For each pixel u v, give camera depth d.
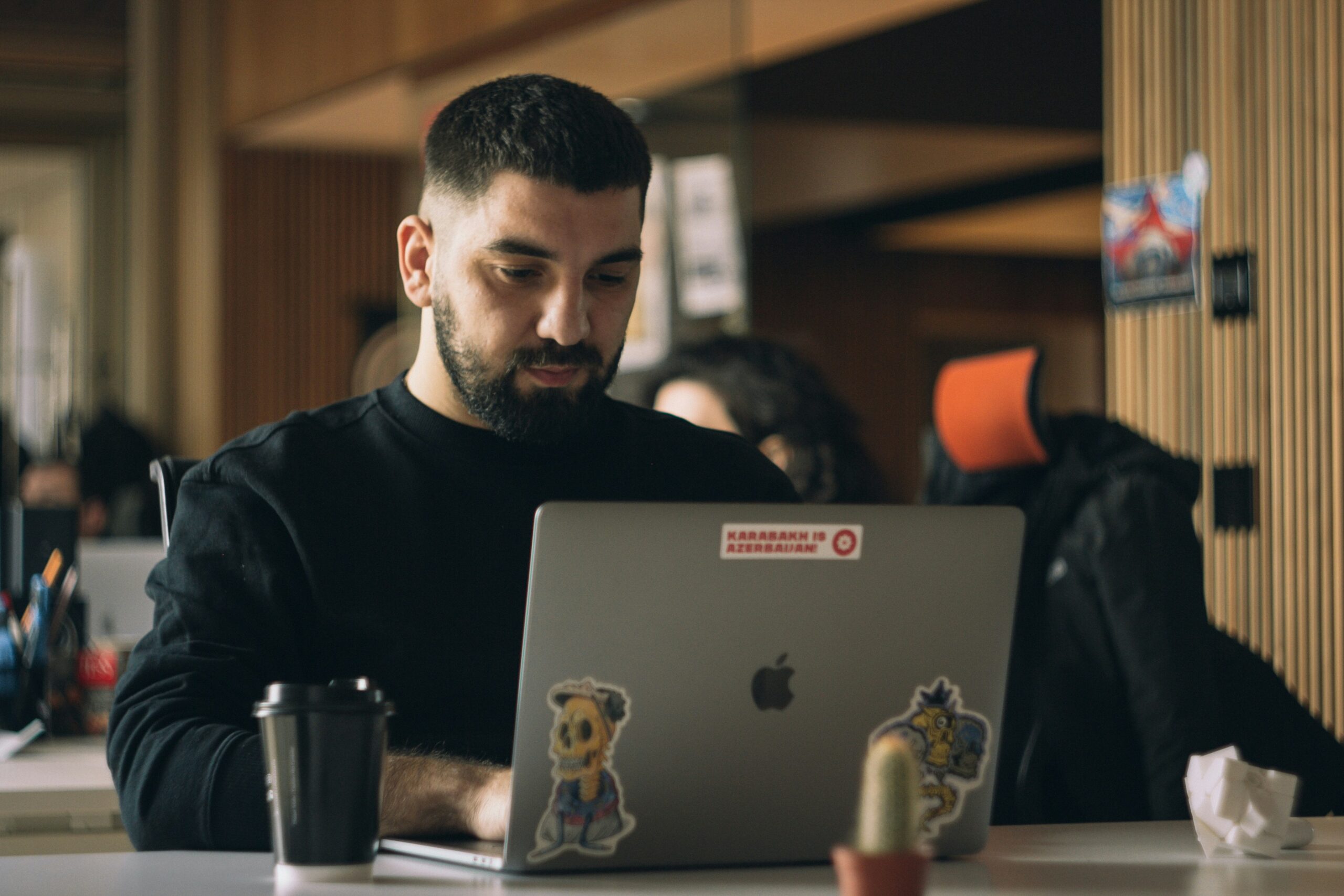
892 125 9.60
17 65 9.70
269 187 9.57
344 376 9.71
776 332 13.17
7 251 10.40
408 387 2.11
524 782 1.40
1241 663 2.66
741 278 5.71
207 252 9.52
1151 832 1.78
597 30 6.46
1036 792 2.64
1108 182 4.18
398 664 1.98
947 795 1.52
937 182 11.49
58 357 9.78
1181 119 3.98
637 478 2.17
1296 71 3.70
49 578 3.26
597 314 1.89
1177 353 3.97
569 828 1.42
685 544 1.40
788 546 1.44
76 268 9.98
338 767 1.39
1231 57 3.85
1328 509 3.61
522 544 2.04
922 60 9.00
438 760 1.64
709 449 2.28
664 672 1.42
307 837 1.39
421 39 7.56
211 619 1.90
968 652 1.51
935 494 3.19
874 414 13.48
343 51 8.19
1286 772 2.52
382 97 8.40
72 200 9.99
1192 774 1.63
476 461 2.05
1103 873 1.47
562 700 1.40
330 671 1.98
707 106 5.90
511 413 1.90
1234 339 3.83
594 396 1.92
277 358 9.57
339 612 1.97
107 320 9.91
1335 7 3.62
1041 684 2.68
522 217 1.80
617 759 1.42
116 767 1.77
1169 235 3.98
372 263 9.79
